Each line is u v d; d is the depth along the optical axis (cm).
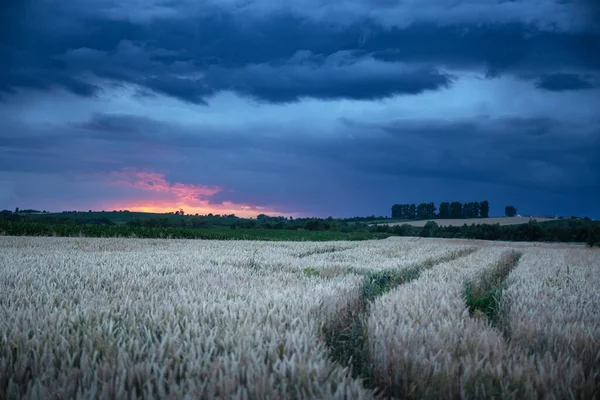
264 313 563
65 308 600
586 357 466
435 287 939
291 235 5728
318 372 356
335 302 712
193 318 542
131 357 405
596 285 1112
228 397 311
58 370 373
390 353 448
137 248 2433
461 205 12600
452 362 416
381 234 6831
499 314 743
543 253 2944
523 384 378
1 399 334
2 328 468
